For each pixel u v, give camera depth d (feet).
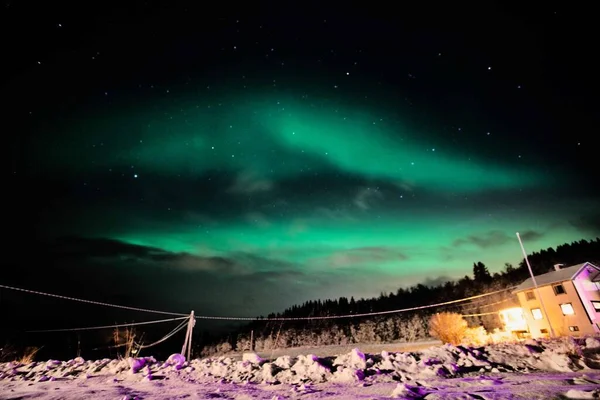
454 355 22.45
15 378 23.50
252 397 15.98
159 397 16.48
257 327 230.27
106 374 23.88
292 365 22.33
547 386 14.62
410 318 199.62
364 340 193.06
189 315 54.29
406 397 13.93
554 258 208.44
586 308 86.12
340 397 15.10
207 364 25.38
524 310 104.58
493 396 13.28
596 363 19.85
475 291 228.22
